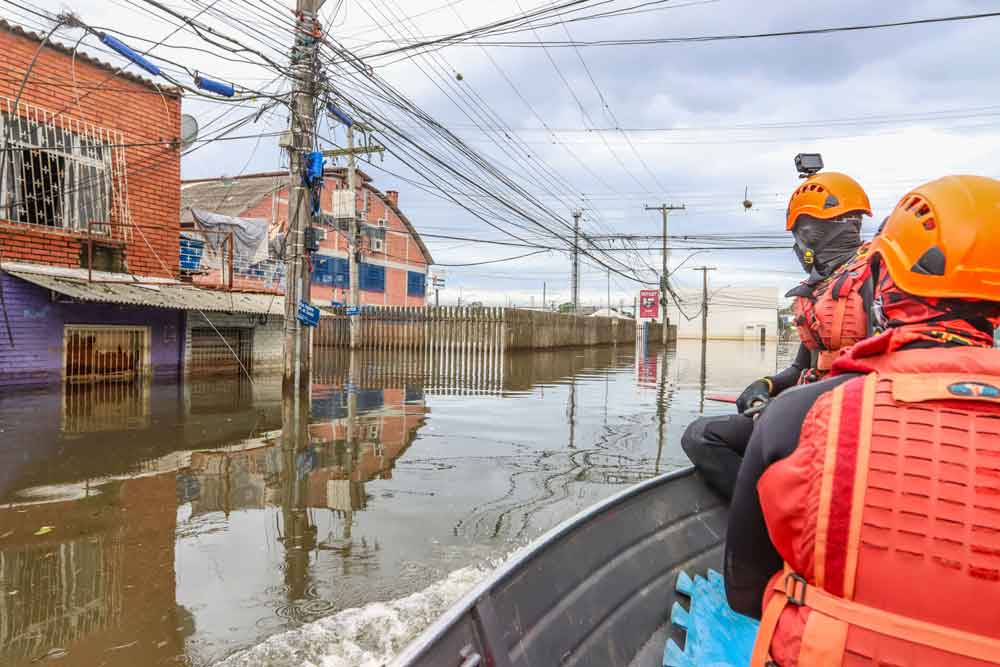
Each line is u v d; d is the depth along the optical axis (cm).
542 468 727
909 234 111
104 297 1063
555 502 597
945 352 100
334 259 3631
